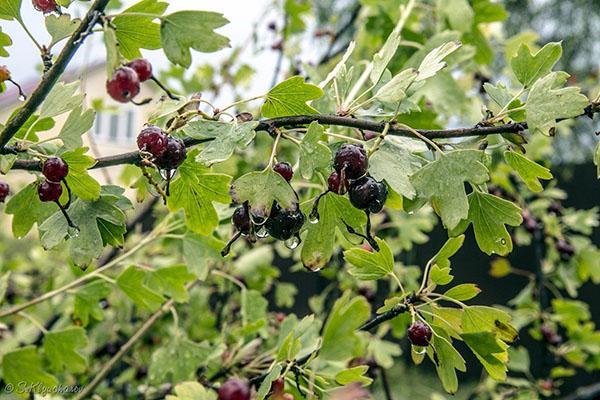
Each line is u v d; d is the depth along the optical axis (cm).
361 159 29
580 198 148
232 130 31
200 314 69
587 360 72
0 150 29
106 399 69
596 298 141
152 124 32
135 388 70
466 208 30
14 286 80
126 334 71
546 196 82
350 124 31
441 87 54
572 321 72
